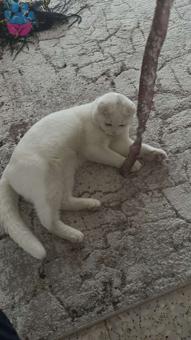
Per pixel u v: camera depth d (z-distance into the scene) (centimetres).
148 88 129
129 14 199
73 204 148
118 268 140
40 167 138
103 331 132
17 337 113
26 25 192
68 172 146
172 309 134
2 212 141
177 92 173
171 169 156
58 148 142
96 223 148
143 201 150
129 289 136
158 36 120
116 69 182
